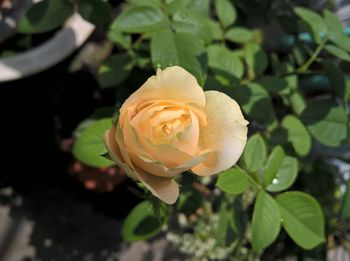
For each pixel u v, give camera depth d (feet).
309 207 0.94
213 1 1.39
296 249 1.43
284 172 0.98
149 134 0.64
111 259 1.81
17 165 1.70
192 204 1.10
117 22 1.00
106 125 0.97
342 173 1.59
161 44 0.98
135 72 1.23
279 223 0.91
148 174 0.67
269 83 1.15
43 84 1.59
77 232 1.81
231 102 0.67
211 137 0.68
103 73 1.17
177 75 0.65
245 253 1.55
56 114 1.63
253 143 0.94
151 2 1.04
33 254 1.73
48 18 1.08
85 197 1.73
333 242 1.59
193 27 1.03
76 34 1.43
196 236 1.58
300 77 1.35
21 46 1.47
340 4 1.64
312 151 1.41
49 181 1.79
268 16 1.46
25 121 1.63
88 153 0.96
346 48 1.11
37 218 1.77
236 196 1.08
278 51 1.62
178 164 0.66
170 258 1.90
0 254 1.68
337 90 1.12
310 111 1.10
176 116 0.65
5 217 1.73
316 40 1.12
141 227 1.06
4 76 1.34
